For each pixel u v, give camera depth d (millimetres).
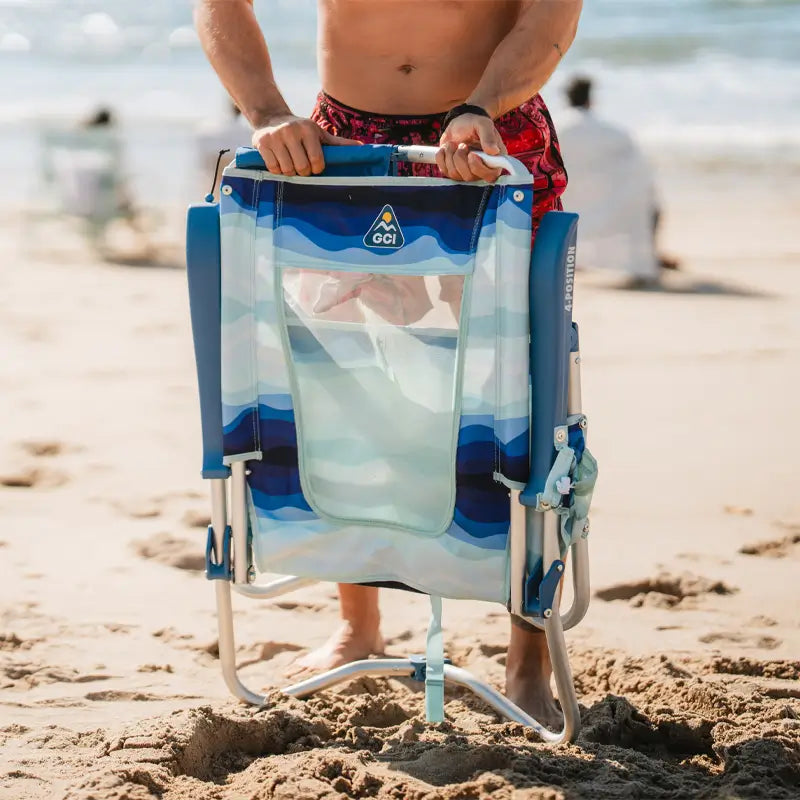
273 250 2793
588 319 10250
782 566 4805
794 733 3068
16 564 4832
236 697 3301
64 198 14461
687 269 12805
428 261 2682
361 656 3777
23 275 12539
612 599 4523
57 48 40594
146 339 9492
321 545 2891
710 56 34719
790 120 24953
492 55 3086
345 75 3318
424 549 2807
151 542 5066
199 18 3162
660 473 6074
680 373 8281
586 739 3162
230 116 13633
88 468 6156
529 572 2740
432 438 2750
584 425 2799
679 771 2975
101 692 3619
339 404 2818
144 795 2688
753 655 3930
